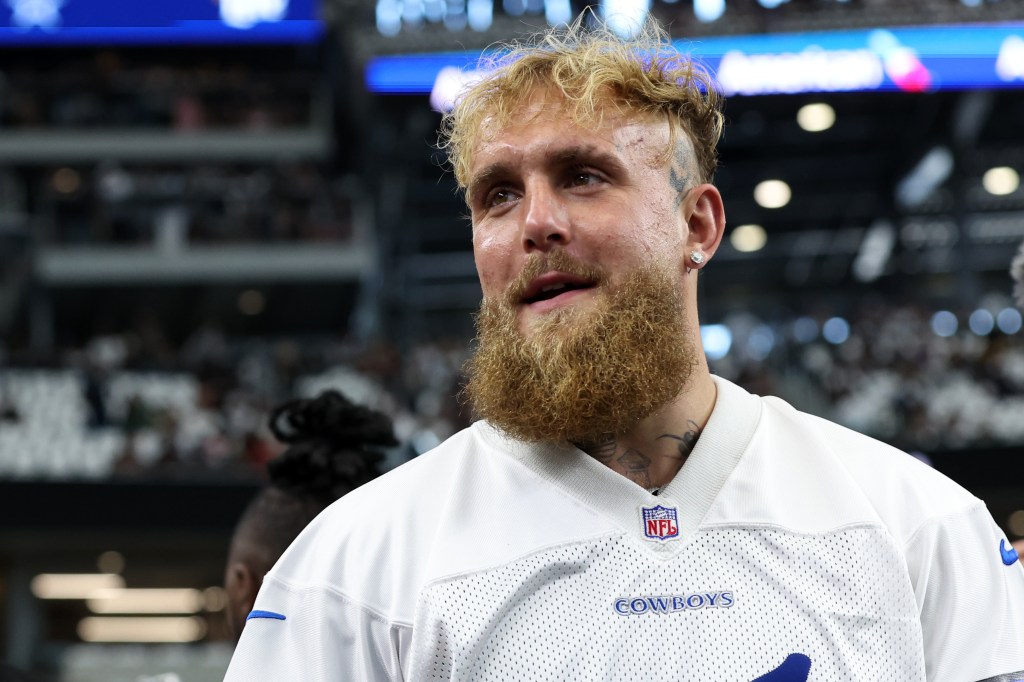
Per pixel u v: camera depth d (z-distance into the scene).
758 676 1.62
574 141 1.79
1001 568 1.80
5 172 24.78
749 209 29.56
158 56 27.83
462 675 1.66
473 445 1.91
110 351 17.77
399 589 1.75
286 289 25.20
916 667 1.69
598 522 1.73
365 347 17.86
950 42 19.53
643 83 1.86
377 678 1.75
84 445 14.38
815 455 1.84
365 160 26.12
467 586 1.70
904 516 1.79
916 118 24.58
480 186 1.87
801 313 25.08
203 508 13.14
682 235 1.90
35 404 14.73
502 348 1.80
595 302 1.78
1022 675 1.73
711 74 2.05
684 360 1.81
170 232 23.61
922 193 28.06
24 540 12.98
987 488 13.47
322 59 27.14
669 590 1.67
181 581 14.80
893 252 31.27
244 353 17.27
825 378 17.86
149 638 15.84
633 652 1.63
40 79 25.20
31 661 13.94
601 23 2.07
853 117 24.84
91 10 25.44
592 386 1.74
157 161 25.25
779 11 19.33
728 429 1.84
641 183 1.82
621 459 1.83
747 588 1.67
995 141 25.88
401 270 29.19
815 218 30.03
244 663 1.80
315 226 23.98
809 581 1.69
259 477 13.39
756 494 1.76
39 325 24.14
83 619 15.53
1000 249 30.97
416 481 1.88
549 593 1.69
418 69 20.38
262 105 25.75
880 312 20.89
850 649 1.66
